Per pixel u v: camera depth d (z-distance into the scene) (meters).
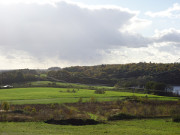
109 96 96.69
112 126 38.44
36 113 49.53
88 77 188.12
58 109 59.47
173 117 44.50
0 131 30.58
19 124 38.22
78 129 35.09
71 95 98.19
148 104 73.69
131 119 45.59
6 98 85.12
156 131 34.19
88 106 67.19
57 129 34.69
